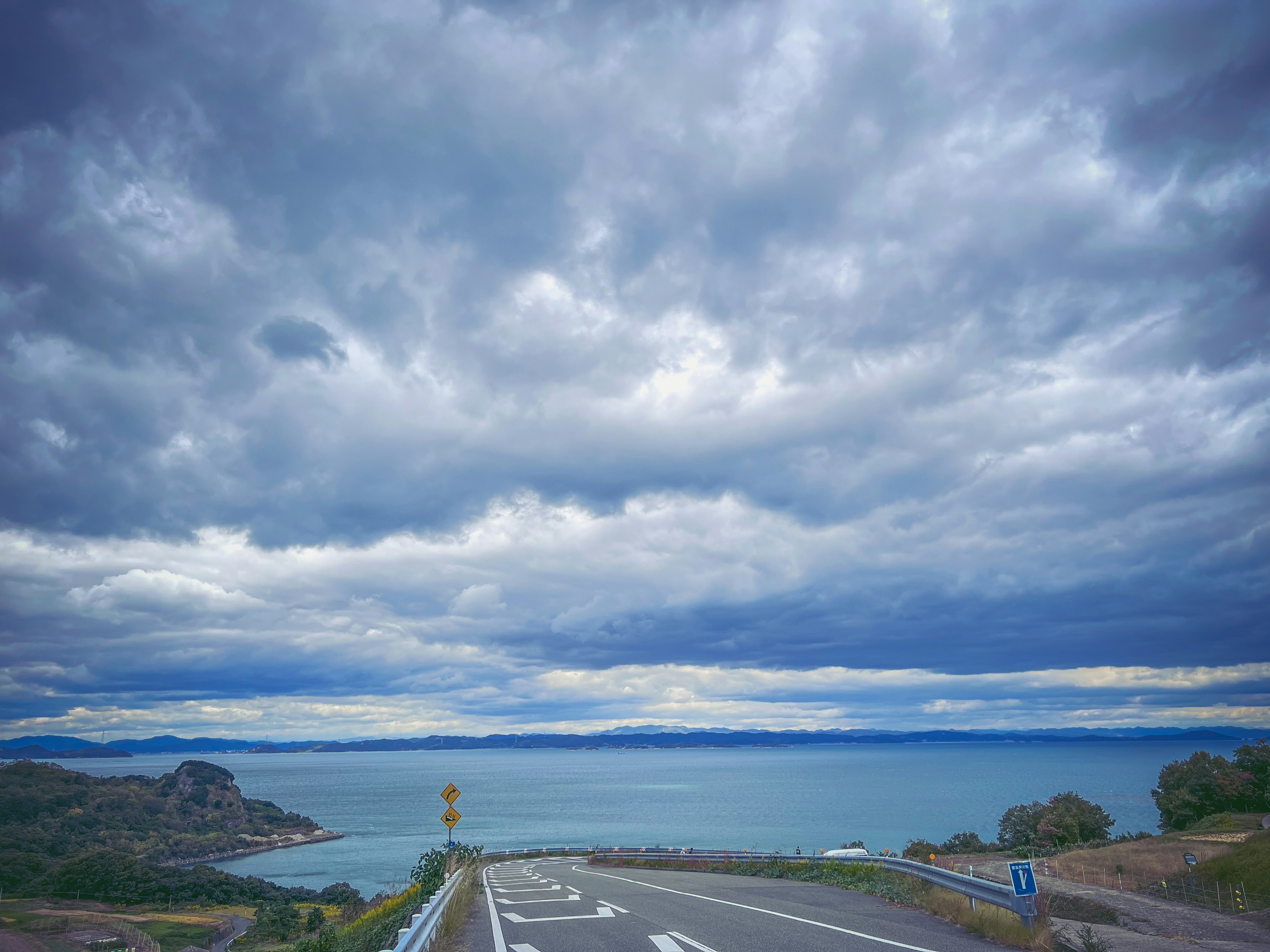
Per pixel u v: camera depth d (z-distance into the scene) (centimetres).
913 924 1203
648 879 2431
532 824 17025
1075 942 1256
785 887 1958
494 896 1834
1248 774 6825
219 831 19575
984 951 948
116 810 19588
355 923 1747
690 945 1019
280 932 7381
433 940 1061
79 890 10550
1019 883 1044
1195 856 4056
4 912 8994
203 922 8625
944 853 5747
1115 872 4138
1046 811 6103
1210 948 1210
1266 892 3136
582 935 1149
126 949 6944
